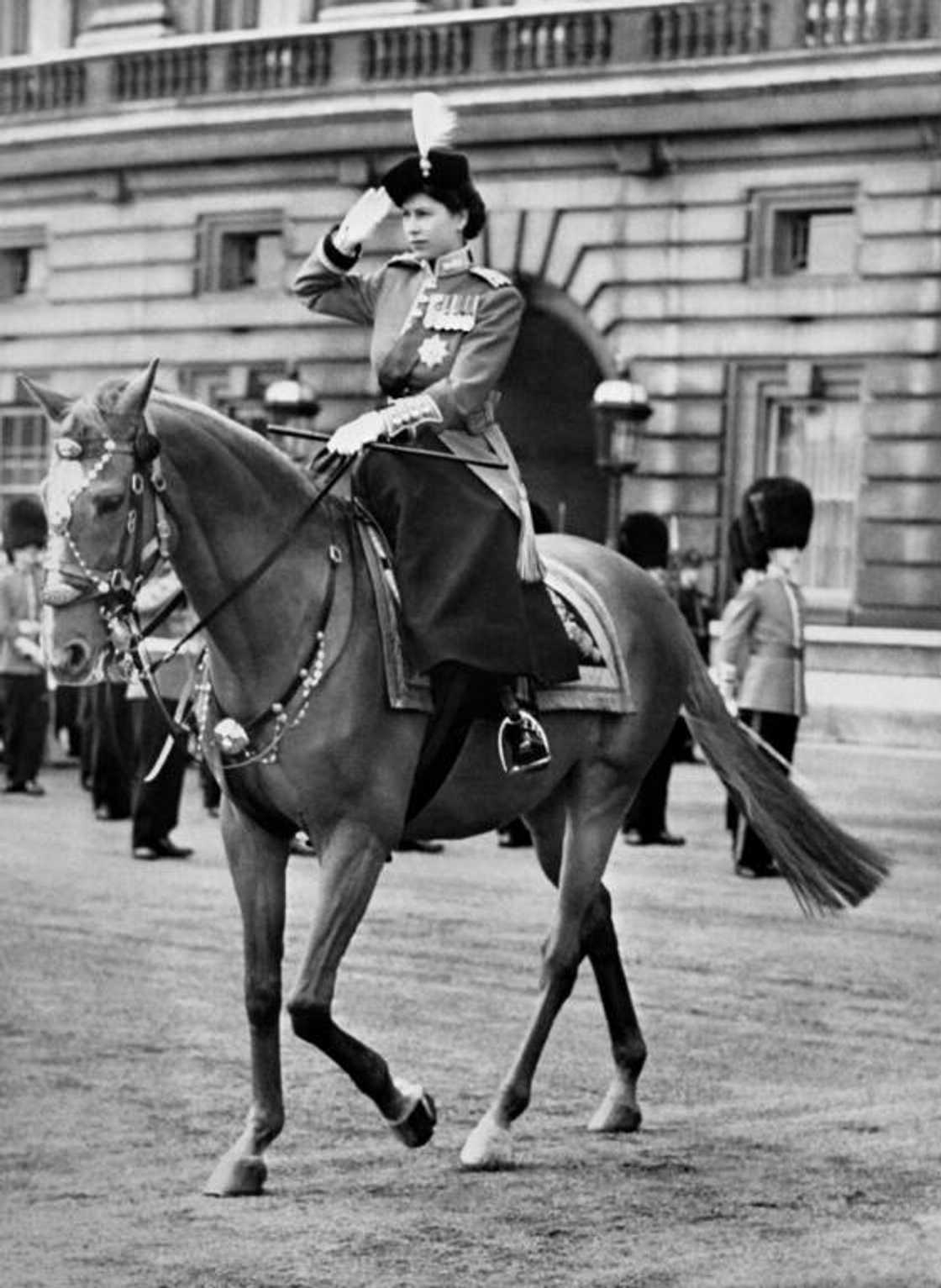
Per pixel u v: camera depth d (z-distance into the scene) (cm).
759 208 3750
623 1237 948
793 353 3719
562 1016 1426
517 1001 1460
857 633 3628
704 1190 1023
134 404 975
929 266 3612
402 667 1020
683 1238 948
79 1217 973
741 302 3759
